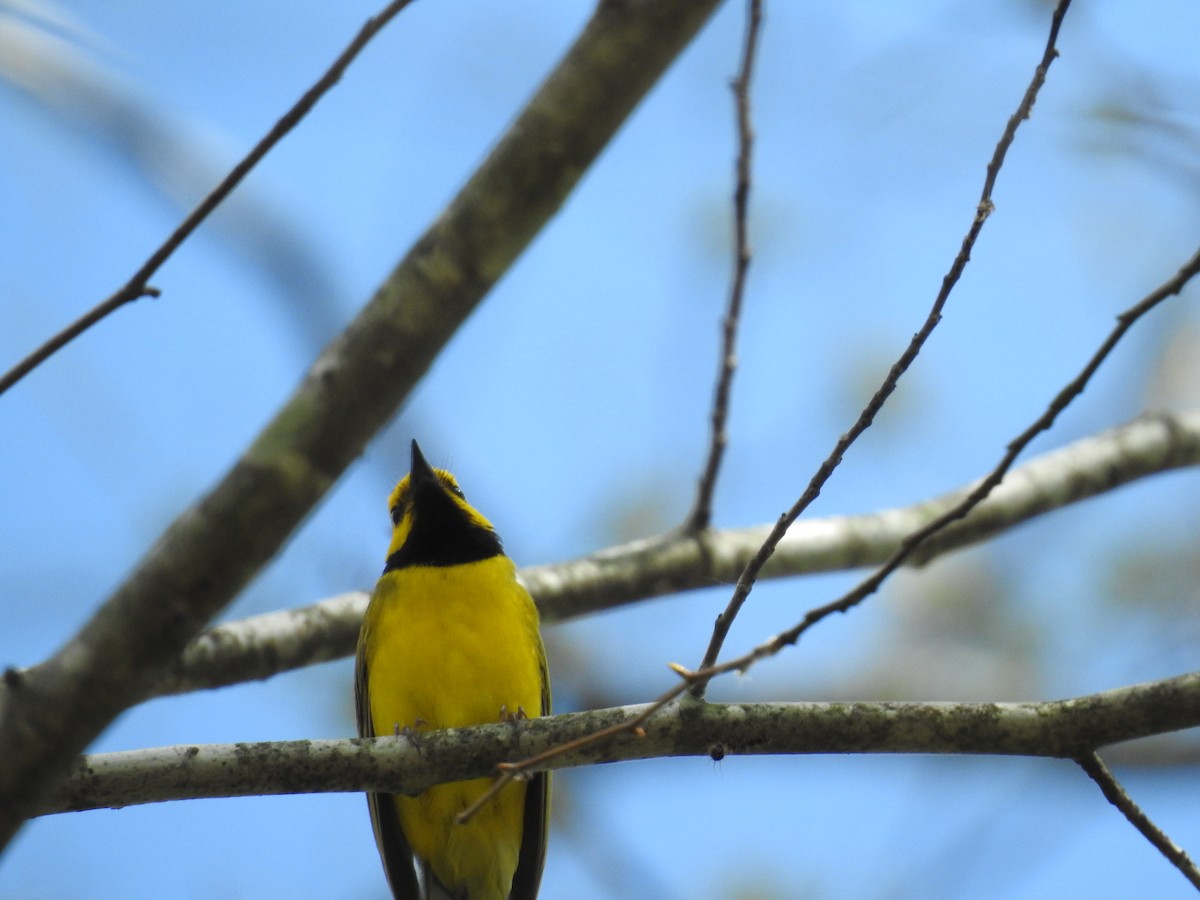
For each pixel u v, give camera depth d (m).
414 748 8.19
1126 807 7.73
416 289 6.35
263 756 7.90
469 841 11.22
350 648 11.51
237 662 10.73
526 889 11.10
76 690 5.64
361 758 8.11
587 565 12.01
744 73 10.81
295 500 6.03
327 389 6.18
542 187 6.48
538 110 6.48
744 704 8.09
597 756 8.10
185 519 5.90
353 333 6.29
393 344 6.28
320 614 11.30
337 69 6.59
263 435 6.07
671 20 6.45
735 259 11.47
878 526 12.78
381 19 6.46
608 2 6.51
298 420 6.12
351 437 6.20
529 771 7.25
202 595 5.84
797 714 7.99
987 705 7.94
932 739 7.90
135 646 5.74
